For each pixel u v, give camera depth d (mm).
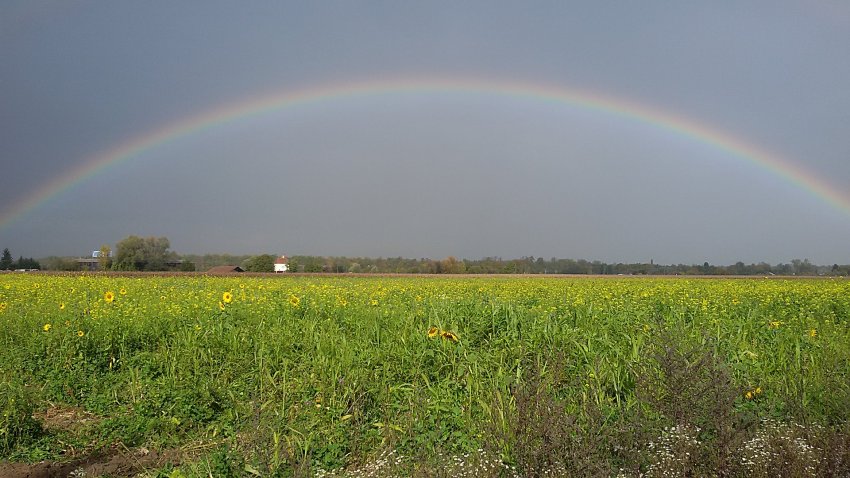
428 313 11625
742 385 6797
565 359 8367
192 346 9711
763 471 4938
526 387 5988
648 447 5371
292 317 12297
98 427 7211
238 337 10195
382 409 7324
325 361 8438
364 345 9430
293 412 7320
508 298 19750
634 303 16938
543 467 5055
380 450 6320
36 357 9648
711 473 4992
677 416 5625
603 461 5137
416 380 8047
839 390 6672
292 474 5523
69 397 8414
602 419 5738
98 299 17297
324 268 80812
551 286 31672
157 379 8789
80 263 76562
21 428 6902
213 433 7227
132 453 6738
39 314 12445
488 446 5566
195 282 31781
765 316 14188
